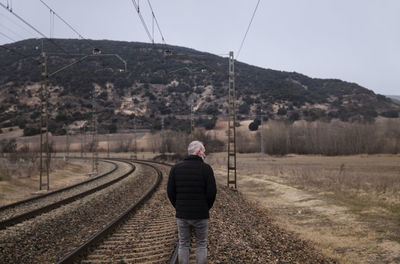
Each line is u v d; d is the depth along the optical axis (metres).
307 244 9.05
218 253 6.57
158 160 65.12
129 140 119.31
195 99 191.00
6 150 53.91
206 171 4.90
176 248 6.42
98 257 6.47
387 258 7.90
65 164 46.12
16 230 9.18
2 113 151.12
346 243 9.30
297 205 16.14
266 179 27.83
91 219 10.87
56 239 8.21
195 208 4.80
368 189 18.56
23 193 20.05
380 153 78.25
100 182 24.95
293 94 192.88
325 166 42.44
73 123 145.12
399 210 12.91
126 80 196.12
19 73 187.12
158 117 167.00
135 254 6.64
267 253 7.10
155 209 12.49
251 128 140.38
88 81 184.75
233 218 10.76
